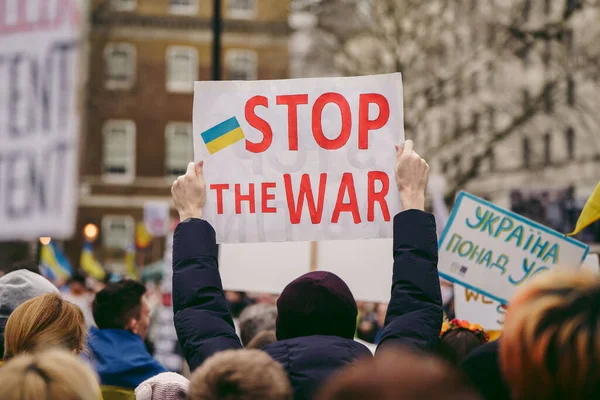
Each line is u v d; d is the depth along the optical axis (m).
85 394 2.15
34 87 28.52
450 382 1.59
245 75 38.00
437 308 2.96
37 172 28.44
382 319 7.93
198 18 38.16
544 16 24.95
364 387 1.58
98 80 37.69
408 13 27.55
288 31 37.94
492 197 38.38
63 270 13.22
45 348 3.22
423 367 1.61
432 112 31.20
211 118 3.79
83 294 10.95
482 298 5.68
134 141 37.94
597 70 24.61
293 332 3.00
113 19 37.78
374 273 6.31
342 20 28.59
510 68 30.03
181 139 38.28
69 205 28.36
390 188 3.72
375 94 3.76
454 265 5.45
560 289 2.14
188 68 38.22
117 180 37.81
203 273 3.13
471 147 28.39
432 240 3.08
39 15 28.67
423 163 3.33
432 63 28.34
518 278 5.37
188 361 2.98
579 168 34.47
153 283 18.44
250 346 4.78
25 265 4.82
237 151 3.78
